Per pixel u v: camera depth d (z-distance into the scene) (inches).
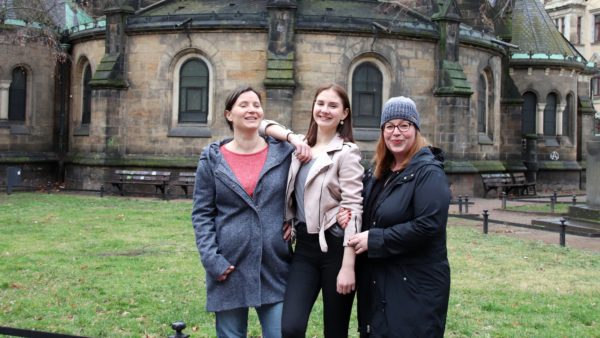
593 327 390.3
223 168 249.3
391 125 242.8
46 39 1263.5
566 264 582.9
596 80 3120.1
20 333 261.7
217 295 247.1
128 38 1262.3
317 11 1235.2
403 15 1284.4
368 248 232.8
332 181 244.1
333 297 245.8
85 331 367.9
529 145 1652.3
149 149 1256.2
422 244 231.5
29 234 704.4
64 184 1408.7
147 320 392.8
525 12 1847.9
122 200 1101.7
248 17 1200.8
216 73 1221.7
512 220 936.9
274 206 250.2
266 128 257.9
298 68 1203.9
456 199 1275.8
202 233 247.4
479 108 1438.2
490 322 395.2
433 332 231.9
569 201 1327.5
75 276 501.4
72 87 1424.7
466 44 1342.3
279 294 249.0
